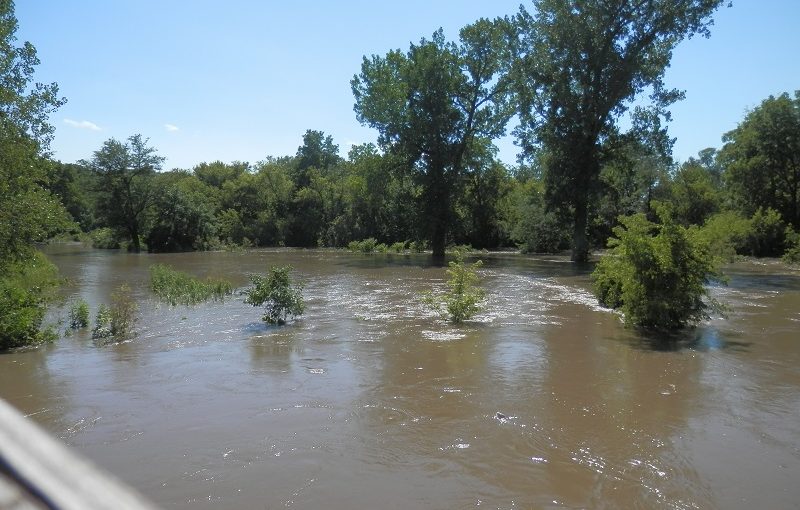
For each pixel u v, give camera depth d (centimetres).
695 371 965
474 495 541
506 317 1519
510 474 584
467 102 4197
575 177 3459
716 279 1355
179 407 797
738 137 4956
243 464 609
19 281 1628
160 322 1465
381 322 1450
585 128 3388
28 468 97
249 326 1404
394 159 4269
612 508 518
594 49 3294
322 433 696
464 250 2194
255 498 535
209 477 578
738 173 4725
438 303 1631
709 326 1375
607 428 709
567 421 733
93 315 1602
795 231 4241
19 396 852
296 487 556
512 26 3638
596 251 4703
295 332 1323
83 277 2716
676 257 1309
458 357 1074
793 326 1370
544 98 3503
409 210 4384
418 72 4009
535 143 3584
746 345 1163
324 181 6931
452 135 4156
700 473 584
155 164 5575
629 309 1333
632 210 4719
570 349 1136
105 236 6150
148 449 650
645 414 757
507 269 3148
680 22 3173
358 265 3500
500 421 732
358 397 835
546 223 4503
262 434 693
